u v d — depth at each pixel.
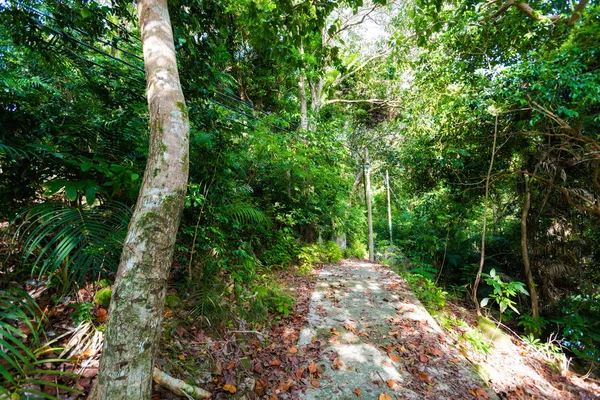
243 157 5.12
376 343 3.14
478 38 4.95
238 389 2.16
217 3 3.04
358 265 7.89
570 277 5.84
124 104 3.58
